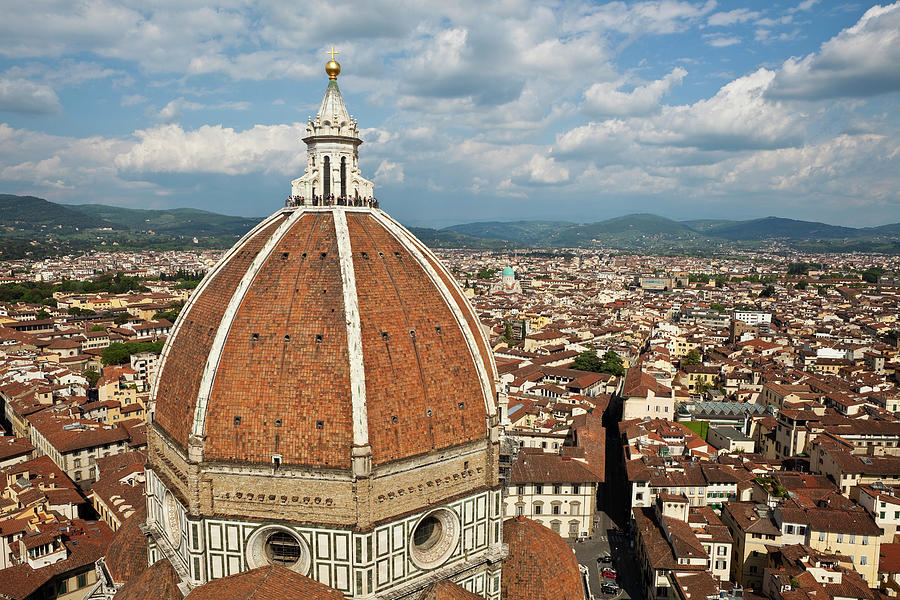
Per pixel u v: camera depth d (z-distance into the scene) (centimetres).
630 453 19325
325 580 6612
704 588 12838
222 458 6600
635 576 15275
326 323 6806
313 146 8162
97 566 9219
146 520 8369
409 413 6869
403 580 6850
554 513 17088
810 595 12031
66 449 19200
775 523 14900
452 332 7606
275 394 6606
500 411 8512
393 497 6712
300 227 7681
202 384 6669
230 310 6925
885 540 15112
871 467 17550
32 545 13075
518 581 7812
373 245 7631
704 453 19888
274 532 6806
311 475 6481
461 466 7275
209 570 6788
